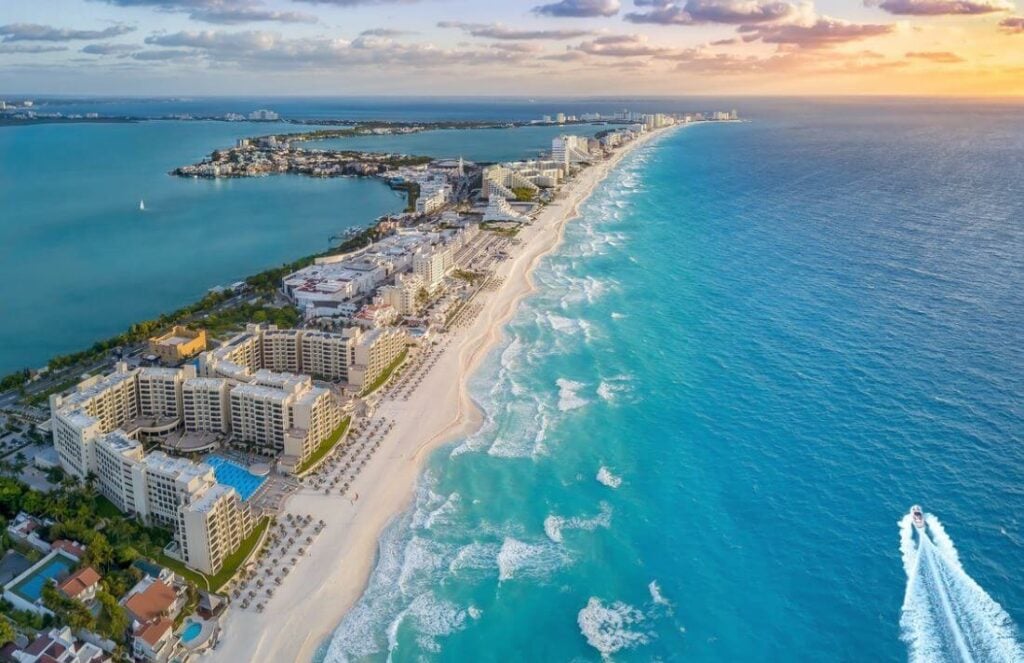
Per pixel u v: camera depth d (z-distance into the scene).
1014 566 181.00
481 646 168.38
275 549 198.25
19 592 171.00
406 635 171.50
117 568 184.50
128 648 161.75
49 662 147.50
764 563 189.50
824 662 160.00
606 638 169.25
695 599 179.25
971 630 164.75
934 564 183.38
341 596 183.25
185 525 183.62
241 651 165.38
